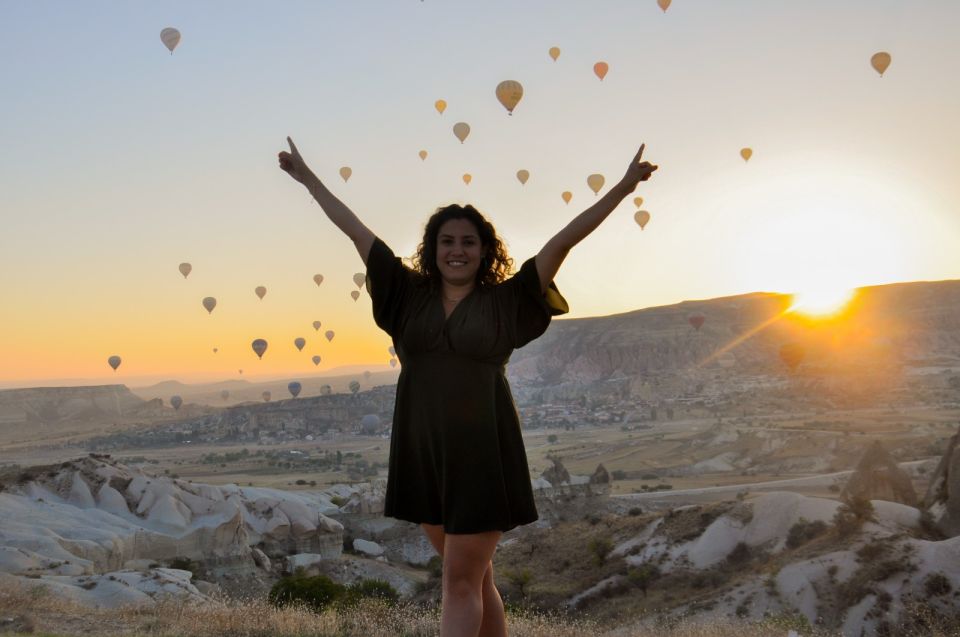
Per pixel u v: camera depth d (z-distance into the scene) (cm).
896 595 3375
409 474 359
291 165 389
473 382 344
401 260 367
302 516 6669
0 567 3653
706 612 3791
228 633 843
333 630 845
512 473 349
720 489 10825
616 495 10756
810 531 4788
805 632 1270
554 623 1288
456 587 340
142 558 5216
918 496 6819
